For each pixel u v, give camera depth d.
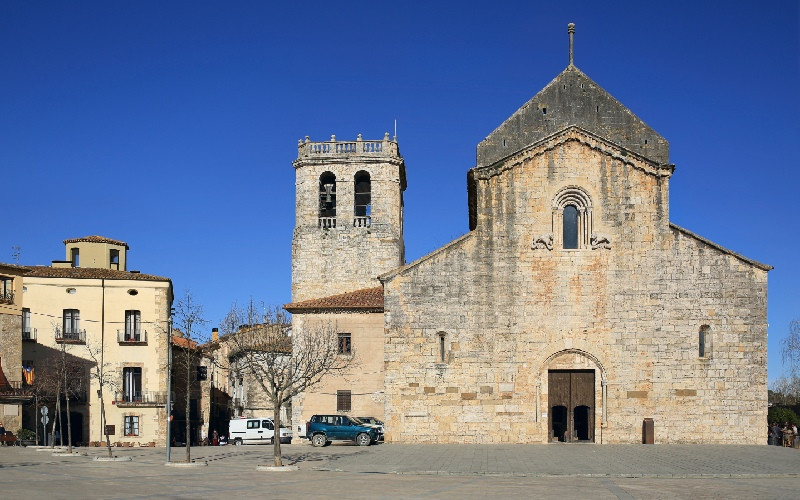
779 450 46.78
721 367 50.16
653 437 49.97
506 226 52.06
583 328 51.06
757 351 50.12
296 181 82.00
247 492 30.06
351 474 37.38
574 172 52.12
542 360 51.06
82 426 71.31
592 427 50.81
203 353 83.69
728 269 50.66
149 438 71.81
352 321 65.44
